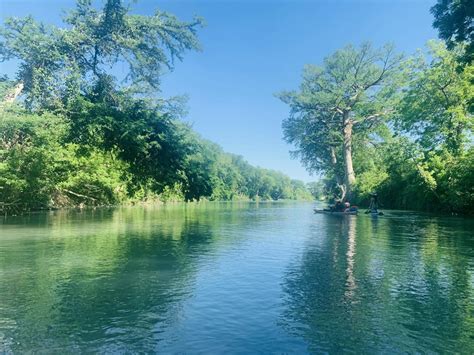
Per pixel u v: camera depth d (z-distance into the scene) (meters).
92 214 37.69
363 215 38.22
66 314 7.01
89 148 13.91
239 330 6.29
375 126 63.59
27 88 16.30
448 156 39.75
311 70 61.94
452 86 39.62
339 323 6.62
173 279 9.64
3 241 16.77
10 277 9.79
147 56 16.06
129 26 15.25
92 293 8.36
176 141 13.62
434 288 8.84
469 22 21.97
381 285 9.08
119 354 5.40
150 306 7.48
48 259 12.32
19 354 5.39
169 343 5.78
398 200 50.34
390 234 19.94
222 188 138.38
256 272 10.43
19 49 15.05
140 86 15.45
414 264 11.60
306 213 45.88
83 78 14.85
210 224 27.22
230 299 7.95
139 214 40.50
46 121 14.90
